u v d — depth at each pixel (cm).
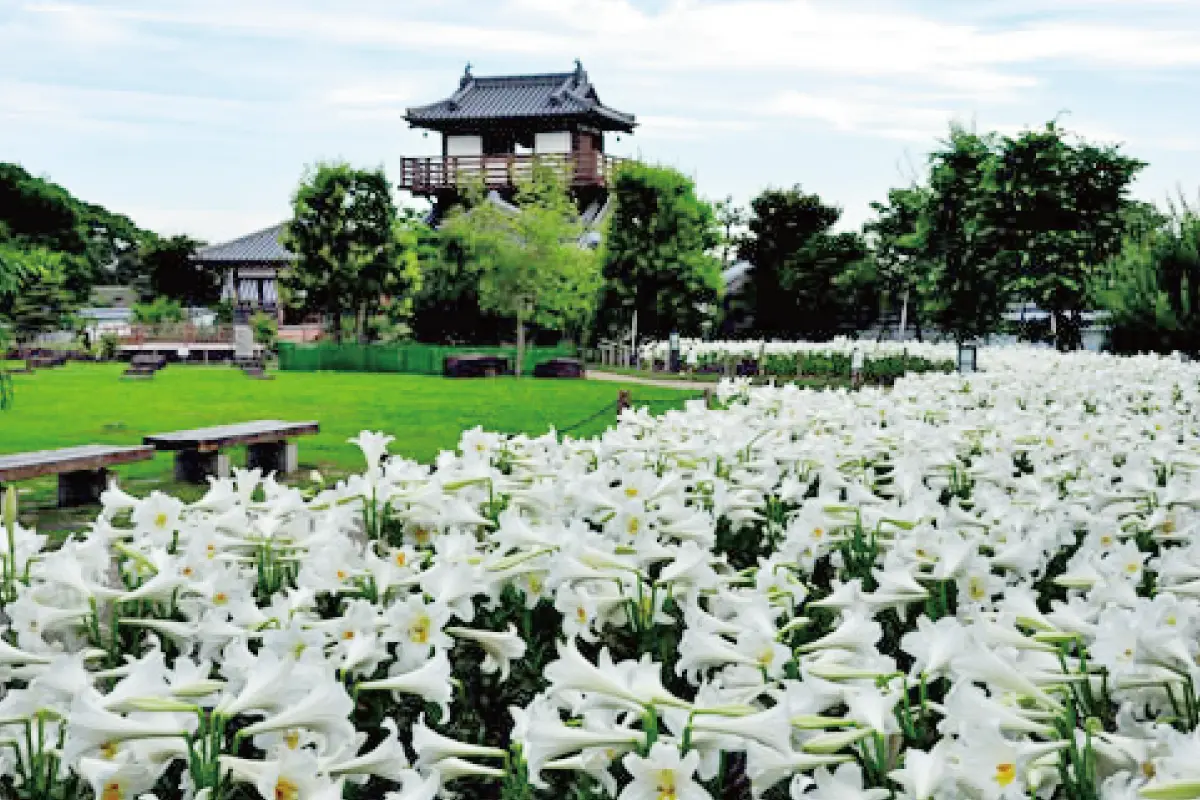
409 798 198
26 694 229
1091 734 203
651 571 367
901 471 481
